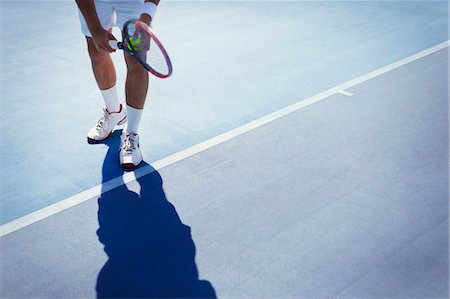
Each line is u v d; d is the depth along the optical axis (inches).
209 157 128.4
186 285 89.0
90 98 165.9
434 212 105.3
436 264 91.4
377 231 100.3
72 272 92.9
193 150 132.0
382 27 229.1
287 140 134.9
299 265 92.4
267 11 258.8
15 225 106.1
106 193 116.0
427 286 86.7
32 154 133.6
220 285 88.7
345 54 196.7
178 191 115.5
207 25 237.1
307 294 86.0
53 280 91.2
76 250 98.3
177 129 142.9
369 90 163.5
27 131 145.6
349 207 107.7
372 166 122.2
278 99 159.2
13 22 250.2
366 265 91.7
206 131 141.3
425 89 163.0
